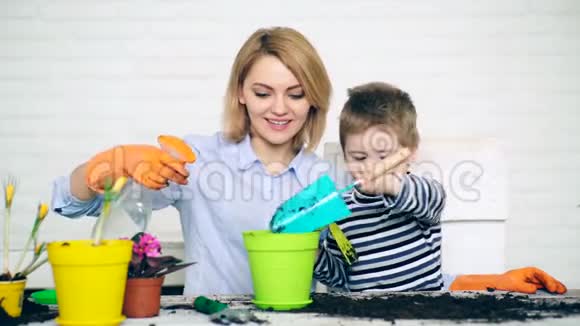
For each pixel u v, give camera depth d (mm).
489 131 2984
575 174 2998
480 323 1068
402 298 1267
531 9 2967
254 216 1766
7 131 2891
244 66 1662
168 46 2926
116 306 1070
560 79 2988
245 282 1759
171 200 1779
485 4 2965
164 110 2932
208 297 1323
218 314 1110
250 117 1695
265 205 1773
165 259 1157
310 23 2938
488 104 2982
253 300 1216
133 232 1235
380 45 2951
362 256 1714
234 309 1133
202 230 1778
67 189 1432
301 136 1794
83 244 1090
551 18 2975
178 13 2922
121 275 1069
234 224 1768
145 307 1131
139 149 1265
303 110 1648
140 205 1264
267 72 1602
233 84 1727
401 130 1698
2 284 1114
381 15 2949
